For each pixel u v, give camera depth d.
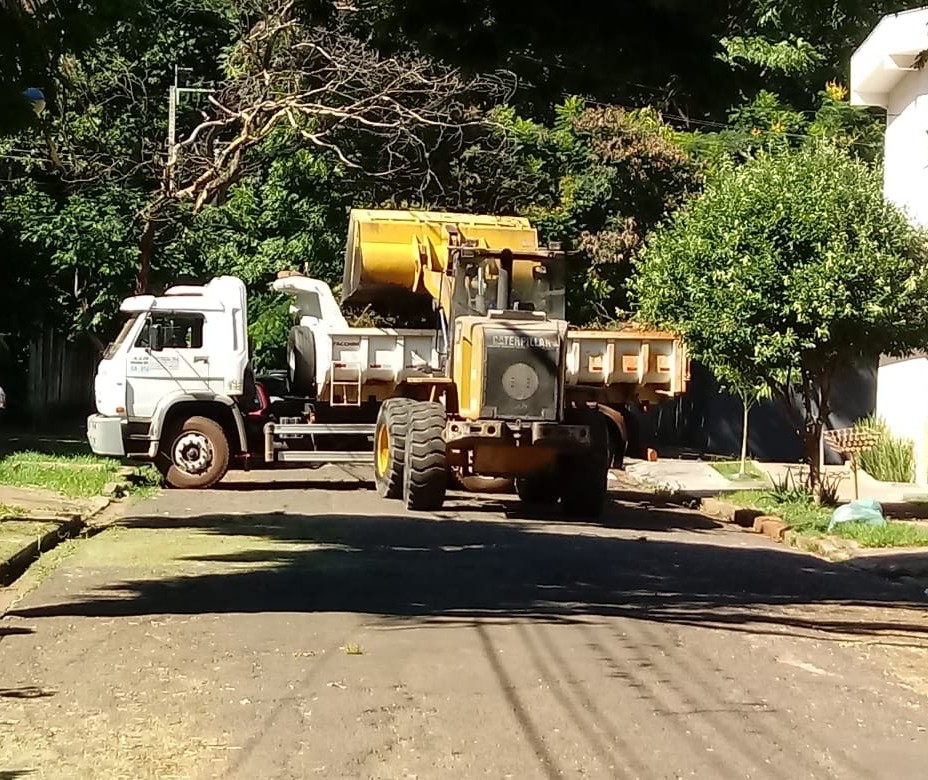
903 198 23.42
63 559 13.78
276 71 26.44
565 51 11.58
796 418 20.27
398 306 21.97
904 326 18.83
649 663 9.50
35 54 11.12
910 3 13.08
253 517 17.70
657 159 29.33
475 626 10.63
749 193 19.16
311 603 11.59
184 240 29.02
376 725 7.75
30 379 30.92
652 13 11.12
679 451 32.19
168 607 11.30
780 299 18.78
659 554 15.56
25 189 29.25
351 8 13.38
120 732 7.55
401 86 26.09
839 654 10.11
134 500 19.55
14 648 9.66
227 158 27.19
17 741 7.37
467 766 7.00
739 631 10.84
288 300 27.88
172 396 21.31
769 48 30.91
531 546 15.66
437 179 27.64
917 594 13.38
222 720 7.82
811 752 7.43
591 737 7.59
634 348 20.62
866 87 24.27
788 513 19.00
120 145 30.09
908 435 24.48
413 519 17.98
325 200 29.20
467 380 18.70
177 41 31.88
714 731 7.80
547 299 20.05
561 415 18.64
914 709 8.51
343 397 20.81
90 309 28.98
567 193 29.17
